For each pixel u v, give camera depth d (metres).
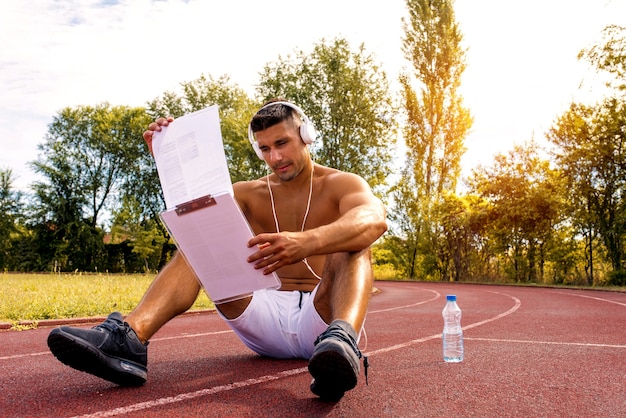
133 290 11.84
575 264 22.98
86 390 2.70
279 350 3.33
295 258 2.23
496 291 16.77
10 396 2.58
